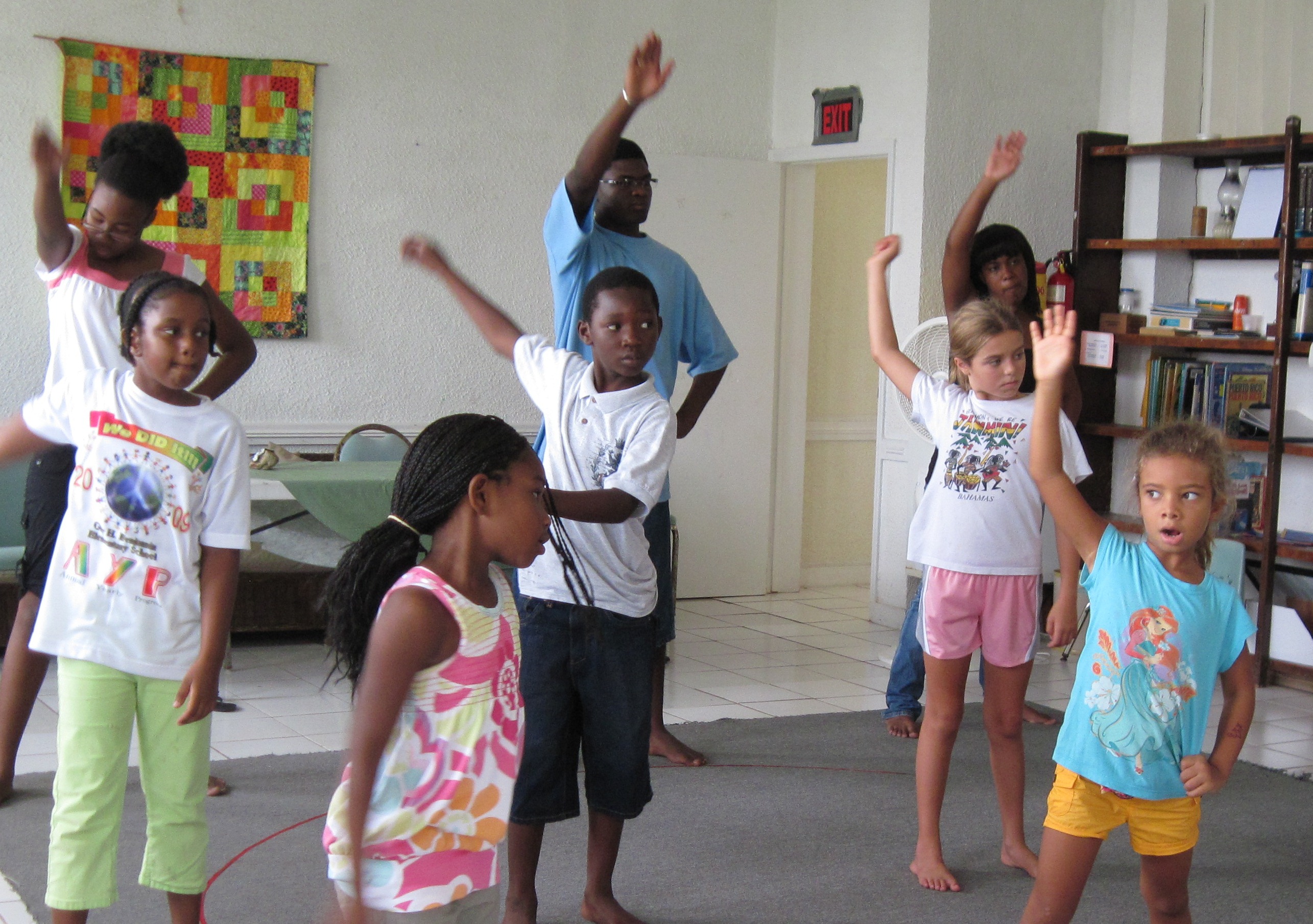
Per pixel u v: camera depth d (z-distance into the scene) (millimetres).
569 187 2891
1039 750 4059
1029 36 6102
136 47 5473
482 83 6098
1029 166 6152
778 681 4988
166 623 2252
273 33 5711
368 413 5992
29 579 3180
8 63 5285
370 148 5918
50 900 2207
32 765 3605
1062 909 2215
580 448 2525
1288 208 5043
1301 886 3043
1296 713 4684
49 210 2814
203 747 2297
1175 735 2139
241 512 2311
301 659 5105
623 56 6371
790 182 6695
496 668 1697
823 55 6422
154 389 2289
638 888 2912
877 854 3152
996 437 2893
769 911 2801
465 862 1681
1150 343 5609
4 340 5332
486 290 6176
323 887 2846
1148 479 2143
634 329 2490
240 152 5660
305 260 5789
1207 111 5895
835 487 7242
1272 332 5371
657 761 3859
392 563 1712
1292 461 5477
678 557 6402
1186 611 2141
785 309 6758
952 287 3697
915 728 4215
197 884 2297
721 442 6629
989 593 2896
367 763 1574
